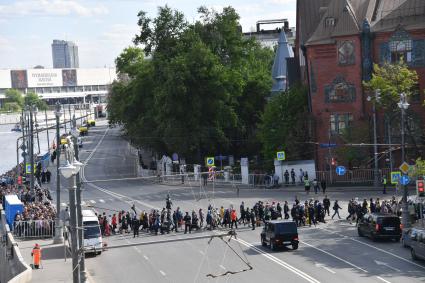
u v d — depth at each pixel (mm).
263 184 76688
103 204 68250
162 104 91062
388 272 34844
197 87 90250
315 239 46062
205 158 91000
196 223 53156
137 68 120938
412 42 75812
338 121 79000
